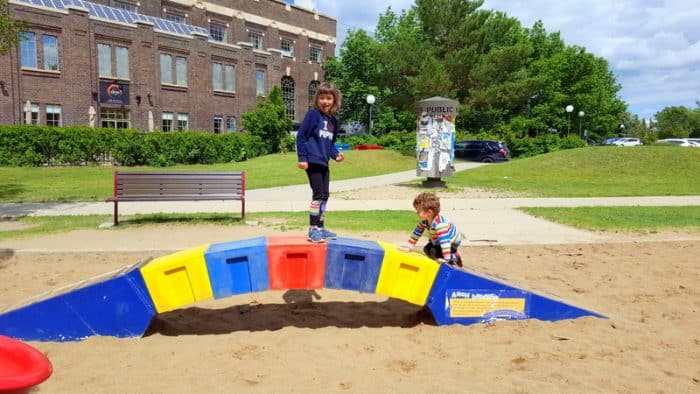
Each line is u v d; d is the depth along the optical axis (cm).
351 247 476
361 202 1477
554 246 859
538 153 4116
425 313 538
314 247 475
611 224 1052
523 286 536
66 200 1481
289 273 475
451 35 3794
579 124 6059
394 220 1097
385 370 397
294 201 1477
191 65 3884
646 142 6200
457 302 497
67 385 365
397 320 524
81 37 3181
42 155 2573
